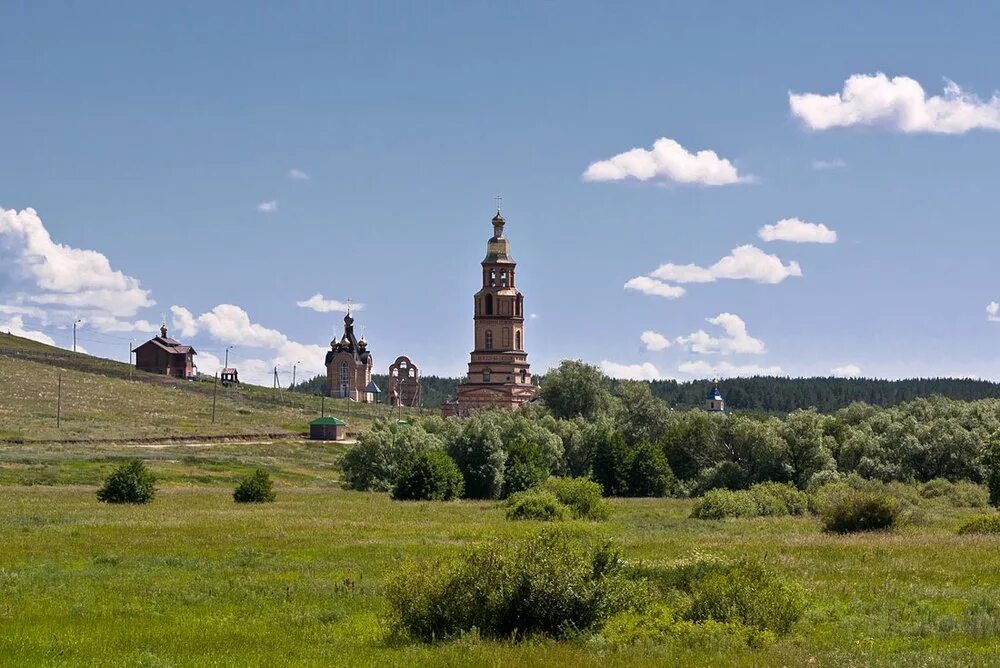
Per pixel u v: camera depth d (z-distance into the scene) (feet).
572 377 627.87
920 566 159.22
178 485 400.67
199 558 176.14
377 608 127.54
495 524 239.30
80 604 127.54
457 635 104.68
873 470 416.05
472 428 413.80
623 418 554.87
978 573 153.28
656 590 122.21
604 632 104.58
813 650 97.86
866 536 208.13
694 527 246.06
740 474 419.13
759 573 118.11
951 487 364.58
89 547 189.88
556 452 460.55
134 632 110.32
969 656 93.86
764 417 590.96
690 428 471.62
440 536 211.20
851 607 123.95
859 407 536.01
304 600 133.90
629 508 329.31
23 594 135.95
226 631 111.65
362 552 183.93
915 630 108.68
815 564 161.58
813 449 414.41
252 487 328.90
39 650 99.76
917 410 529.86
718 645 99.14
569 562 110.93
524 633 105.81
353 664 93.45
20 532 212.64
